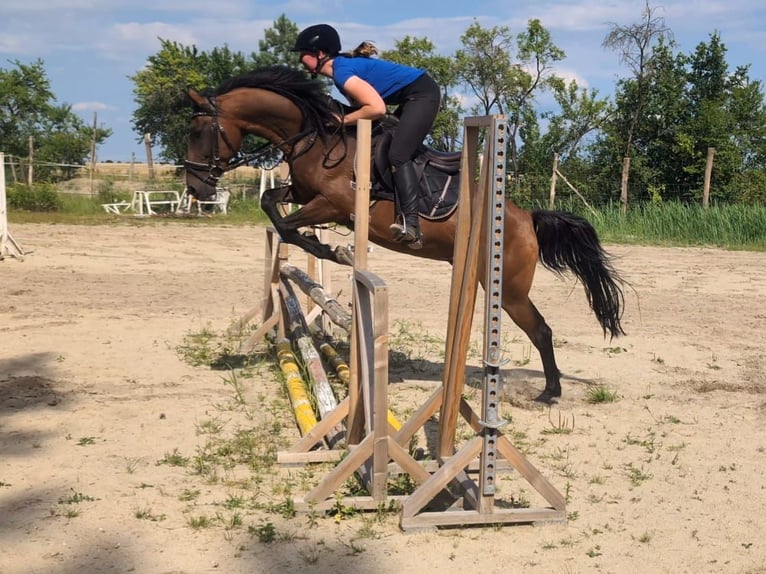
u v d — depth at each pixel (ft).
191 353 26.35
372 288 14.42
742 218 69.00
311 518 14.53
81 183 108.58
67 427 19.24
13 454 17.40
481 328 32.01
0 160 46.29
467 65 111.14
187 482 16.14
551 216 21.85
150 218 81.20
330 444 18.25
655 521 15.11
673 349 29.40
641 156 100.99
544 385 24.32
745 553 13.88
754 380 25.44
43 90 140.97
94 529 13.91
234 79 21.99
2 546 13.20
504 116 13.12
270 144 22.12
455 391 15.43
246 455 17.69
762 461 18.42
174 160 132.46
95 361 25.21
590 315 35.70
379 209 20.75
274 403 21.33
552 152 110.32
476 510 14.66
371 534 14.07
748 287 44.34
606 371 26.18
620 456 18.54
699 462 18.28
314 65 20.79
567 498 16.06
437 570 12.89
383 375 14.74
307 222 21.57
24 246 52.85
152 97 128.77
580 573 12.96
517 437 19.57
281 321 26.43
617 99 104.58
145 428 19.31
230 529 14.05
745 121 104.99
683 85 102.68
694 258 57.26
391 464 16.55
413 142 20.02
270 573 12.59
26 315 31.68
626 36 101.55
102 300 35.47
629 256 57.77
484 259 15.12
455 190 20.75
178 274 43.91
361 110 20.02
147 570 12.57
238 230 71.51
